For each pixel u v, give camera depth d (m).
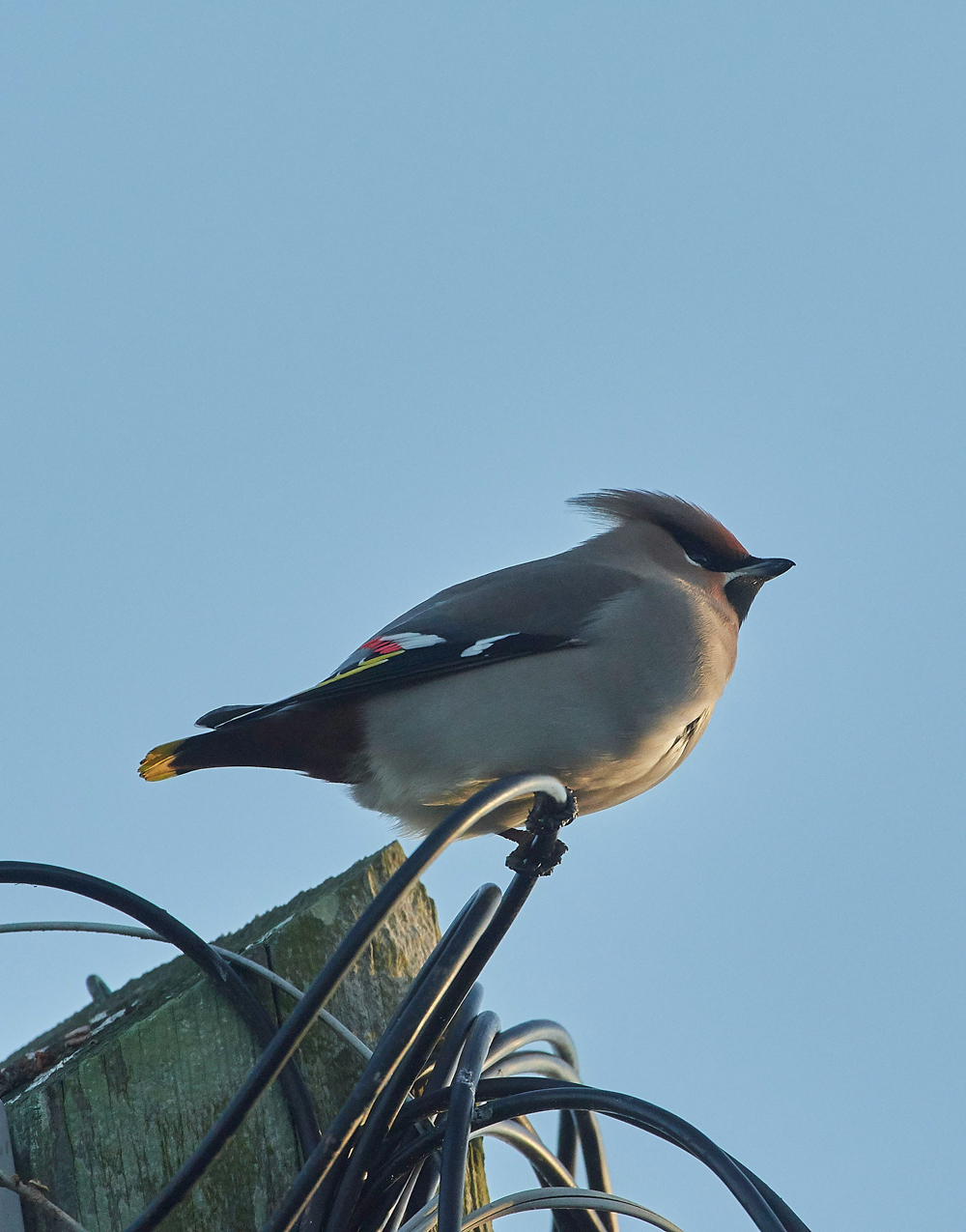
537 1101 5.71
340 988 6.37
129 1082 6.00
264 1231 4.99
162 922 6.06
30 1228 5.80
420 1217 5.59
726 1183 5.05
